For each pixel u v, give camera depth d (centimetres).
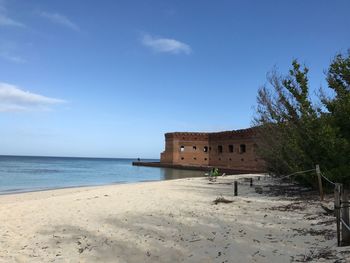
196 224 1346
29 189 3734
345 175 1705
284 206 1627
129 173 7350
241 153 7731
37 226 1466
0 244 1219
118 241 1187
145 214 1593
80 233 1320
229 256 952
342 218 911
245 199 1934
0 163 12600
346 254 839
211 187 2773
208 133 9031
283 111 2569
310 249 924
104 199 2141
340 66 1958
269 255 920
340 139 1725
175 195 2238
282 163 2492
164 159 9662
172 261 971
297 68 2073
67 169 9112
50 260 1040
